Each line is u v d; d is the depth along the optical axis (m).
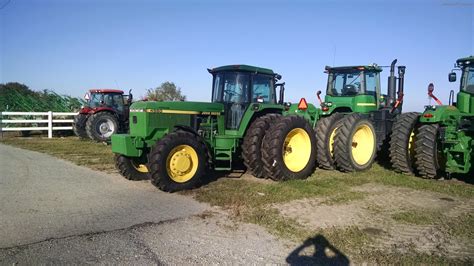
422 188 6.84
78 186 6.80
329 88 10.16
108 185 6.89
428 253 4.05
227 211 5.33
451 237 4.52
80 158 10.08
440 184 7.11
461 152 7.10
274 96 8.34
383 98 10.23
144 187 6.75
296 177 7.38
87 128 14.59
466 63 7.58
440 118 7.23
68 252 3.90
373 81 9.90
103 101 15.62
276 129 7.20
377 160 9.89
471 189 6.77
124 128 15.19
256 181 7.23
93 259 3.75
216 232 4.54
